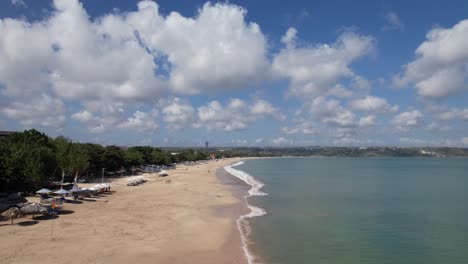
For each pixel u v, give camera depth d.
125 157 104.00
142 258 25.17
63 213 38.38
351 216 42.94
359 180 97.06
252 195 61.00
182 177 96.00
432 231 35.84
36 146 56.09
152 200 49.94
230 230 34.66
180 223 36.16
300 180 95.62
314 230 35.53
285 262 25.89
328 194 64.00
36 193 45.75
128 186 67.31
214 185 75.62
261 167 179.12
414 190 72.81
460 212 46.59
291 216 42.31
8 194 44.28
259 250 28.56
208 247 28.75
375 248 29.84
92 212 39.44
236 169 156.25
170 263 24.66
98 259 24.39
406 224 38.88
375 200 57.16
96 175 85.12
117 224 34.34
